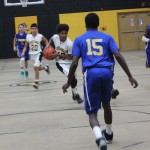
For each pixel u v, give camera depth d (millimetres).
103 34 6305
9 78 17719
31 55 14531
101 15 30859
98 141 5703
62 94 12383
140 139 6926
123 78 15531
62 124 8375
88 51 6164
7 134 7812
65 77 16859
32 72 19984
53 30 30500
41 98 11875
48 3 30297
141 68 18656
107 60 6211
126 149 6406
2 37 30172
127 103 10281
